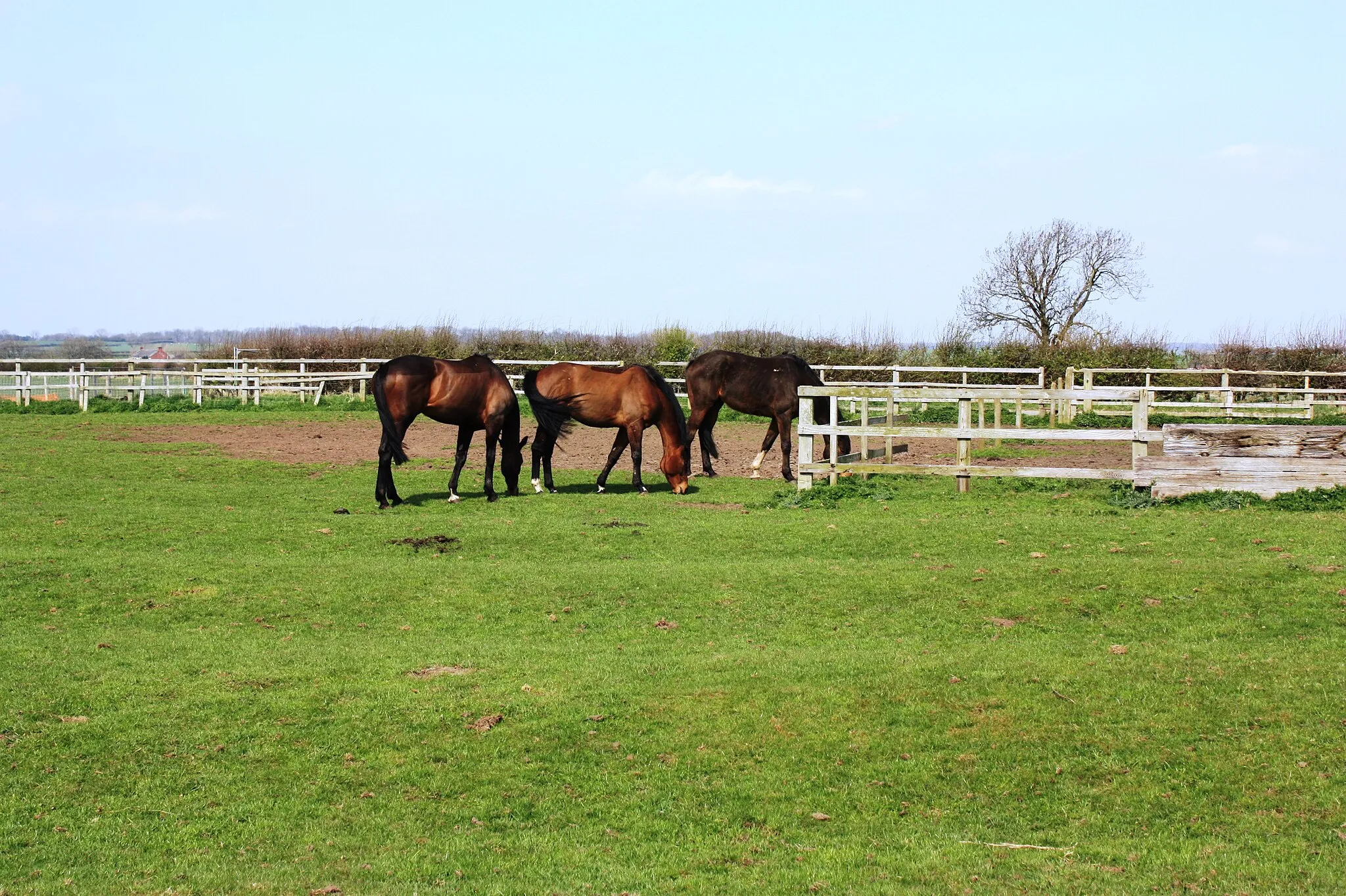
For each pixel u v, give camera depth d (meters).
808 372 19.33
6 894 5.90
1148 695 8.47
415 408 16.27
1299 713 8.06
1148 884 5.96
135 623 10.55
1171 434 15.47
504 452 17.28
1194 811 6.83
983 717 8.17
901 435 16.27
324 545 13.47
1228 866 6.14
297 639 10.12
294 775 7.43
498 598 11.23
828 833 6.66
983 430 16.12
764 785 7.27
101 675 9.12
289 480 19.11
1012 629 10.16
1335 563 11.67
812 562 12.46
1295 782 7.10
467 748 7.80
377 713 8.37
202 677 9.11
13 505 15.81
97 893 5.92
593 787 7.26
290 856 6.37
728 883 6.02
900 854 6.36
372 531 14.16
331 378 34.31
